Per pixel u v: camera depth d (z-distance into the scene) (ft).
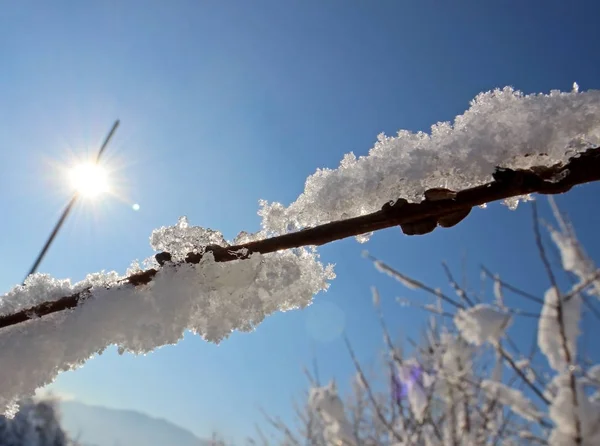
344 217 0.71
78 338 0.71
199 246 0.72
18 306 0.75
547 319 2.22
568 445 2.07
